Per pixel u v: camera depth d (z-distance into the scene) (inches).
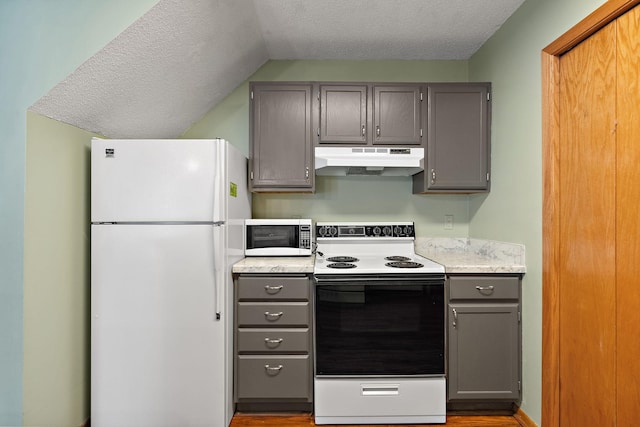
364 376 81.7
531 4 79.2
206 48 84.9
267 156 98.7
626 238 56.1
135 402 76.9
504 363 82.7
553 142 71.9
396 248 108.1
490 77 99.0
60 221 72.3
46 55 65.2
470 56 111.3
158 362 76.9
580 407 65.9
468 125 98.9
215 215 75.8
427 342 81.9
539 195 76.3
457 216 112.9
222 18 79.9
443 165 99.0
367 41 101.0
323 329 81.8
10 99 64.7
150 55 74.1
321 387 81.7
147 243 76.3
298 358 83.4
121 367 76.7
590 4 61.9
